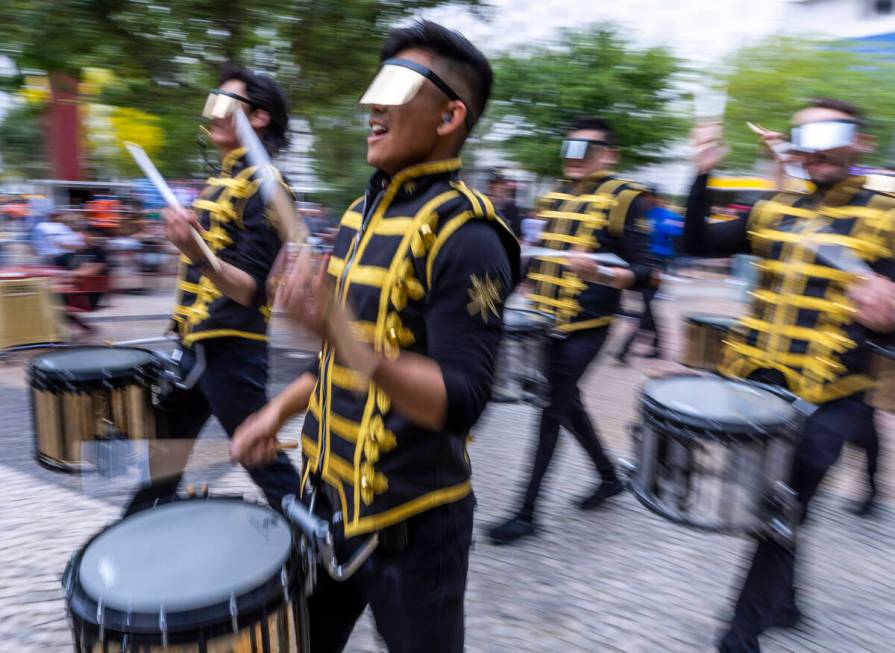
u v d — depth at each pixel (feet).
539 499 11.54
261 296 8.43
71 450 8.42
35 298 21.18
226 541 4.70
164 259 33.45
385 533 4.62
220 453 9.07
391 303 4.36
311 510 5.02
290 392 5.50
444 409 4.02
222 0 15.80
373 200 4.82
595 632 8.36
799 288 8.12
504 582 9.37
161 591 4.13
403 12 17.74
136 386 8.73
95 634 4.03
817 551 10.44
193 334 8.42
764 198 8.91
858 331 7.82
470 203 4.35
